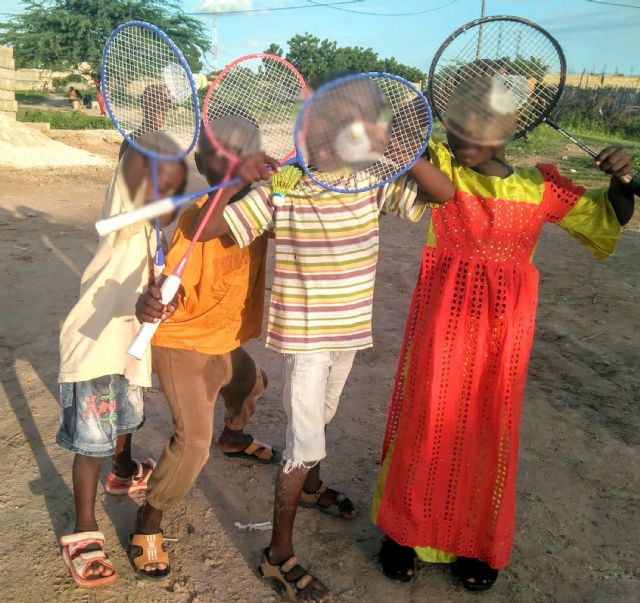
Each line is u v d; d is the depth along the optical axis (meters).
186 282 2.33
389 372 4.51
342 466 3.38
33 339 4.75
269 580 2.57
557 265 7.28
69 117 24.69
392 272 6.84
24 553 2.66
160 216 2.12
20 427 3.60
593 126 25.55
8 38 34.88
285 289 2.30
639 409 4.11
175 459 2.43
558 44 2.24
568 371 4.62
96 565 2.51
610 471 3.43
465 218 2.26
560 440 3.71
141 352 2.06
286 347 2.31
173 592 2.52
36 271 6.27
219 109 2.19
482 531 2.49
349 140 2.00
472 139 2.13
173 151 2.11
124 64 2.16
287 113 2.17
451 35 2.22
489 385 2.35
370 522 2.97
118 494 3.05
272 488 3.18
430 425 2.37
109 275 2.33
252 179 2.05
